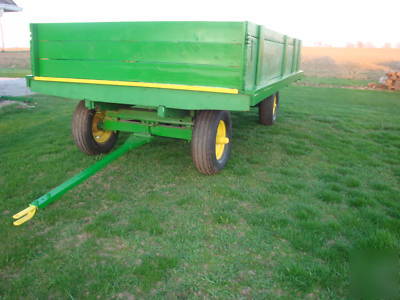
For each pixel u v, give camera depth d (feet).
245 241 9.75
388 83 51.70
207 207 11.75
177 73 12.18
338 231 10.40
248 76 12.07
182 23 11.59
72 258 8.93
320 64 99.66
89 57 13.28
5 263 8.70
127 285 7.94
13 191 12.71
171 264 8.61
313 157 17.43
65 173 14.48
